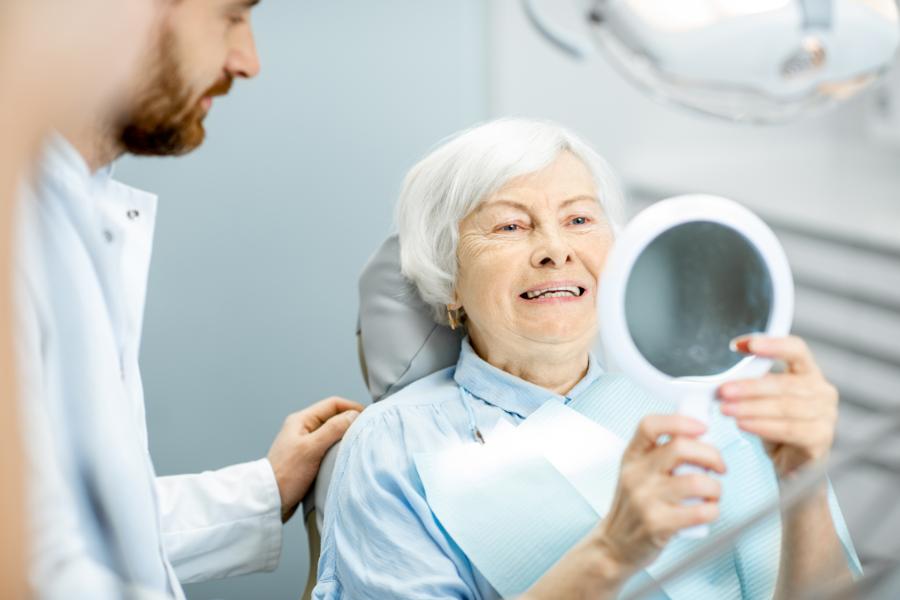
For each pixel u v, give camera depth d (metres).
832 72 0.92
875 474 0.97
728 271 1.03
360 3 2.33
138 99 1.00
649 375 1.02
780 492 1.10
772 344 1.02
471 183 1.48
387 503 1.41
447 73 2.43
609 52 0.98
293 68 2.31
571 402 1.52
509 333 1.48
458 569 1.38
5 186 0.51
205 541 1.60
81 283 1.02
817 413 1.04
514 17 2.57
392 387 1.63
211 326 2.34
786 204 3.01
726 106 0.98
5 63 0.51
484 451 1.43
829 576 1.07
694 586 1.29
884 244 2.83
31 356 0.88
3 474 0.53
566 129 1.53
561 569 1.09
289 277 2.36
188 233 2.29
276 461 1.64
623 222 1.55
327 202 2.37
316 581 1.62
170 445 2.35
